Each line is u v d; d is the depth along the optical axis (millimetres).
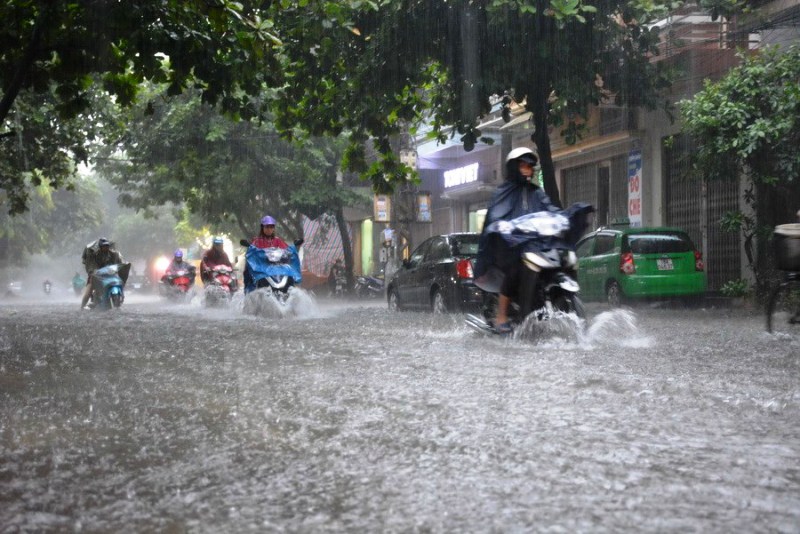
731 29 21312
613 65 19453
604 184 28109
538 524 3107
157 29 11836
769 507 3271
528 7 15633
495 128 31812
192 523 3215
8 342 10742
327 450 4328
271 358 8406
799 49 17953
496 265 9492
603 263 19203
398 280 20219
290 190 35312
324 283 42281
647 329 11930
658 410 5203
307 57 17375
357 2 16656
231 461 4141
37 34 11852
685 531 3012
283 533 3084
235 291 21656
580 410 5223
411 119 19328
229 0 11195
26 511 3379
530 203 9602
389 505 3379
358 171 19484
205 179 34188
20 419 5289
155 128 33531
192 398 6008
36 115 22672
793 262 10484
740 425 4758
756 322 13891
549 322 9250
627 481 3645
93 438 4727
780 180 18422
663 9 17953
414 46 17406
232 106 13500
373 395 5957
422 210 30016
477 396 5801
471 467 3924
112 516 3309
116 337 11312
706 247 22922
